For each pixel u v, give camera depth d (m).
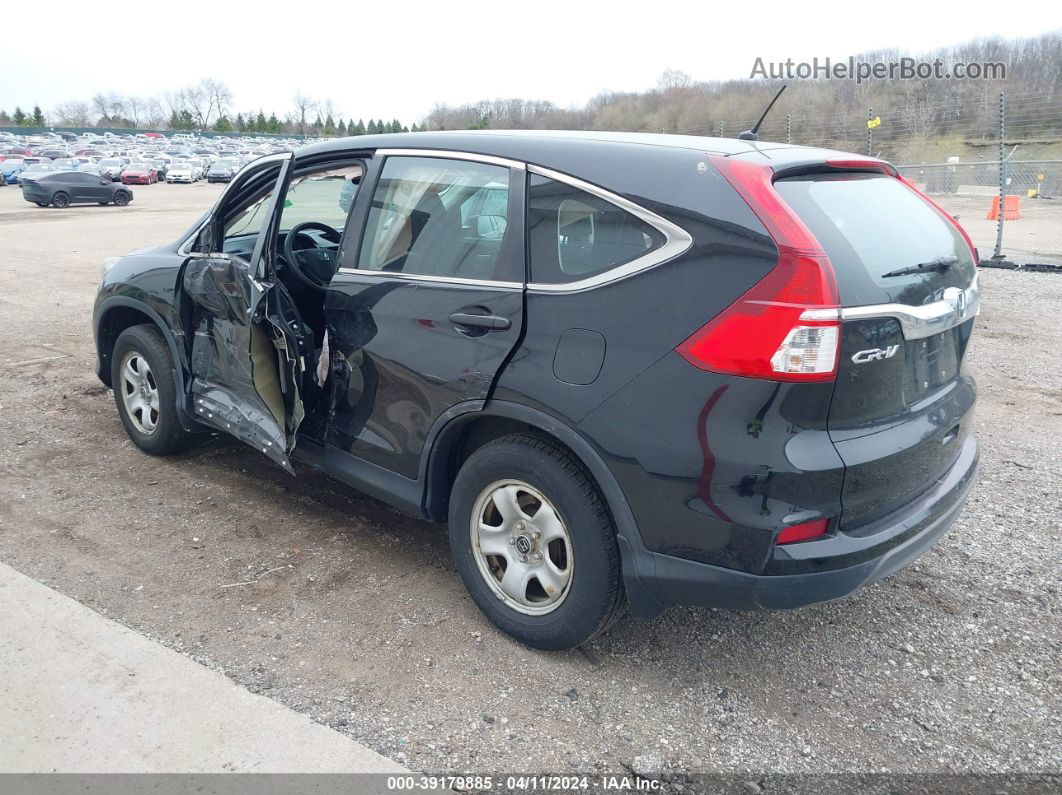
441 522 3.35
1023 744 2.64
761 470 2.42
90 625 3.11
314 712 2.69
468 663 2.97
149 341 4.48
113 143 96.81
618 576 2.78
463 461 3.32
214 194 41.25
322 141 3.79
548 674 2.93
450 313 3.03
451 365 3.02
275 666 2.92
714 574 2.53
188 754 2.47
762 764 2.54
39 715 2.62
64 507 4.12
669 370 2.52
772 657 3.07
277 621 3.20
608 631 3.20
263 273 3.52
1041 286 10.70
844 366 2.42
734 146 2.85
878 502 2.62
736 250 2.45
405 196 3.33
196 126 150.25
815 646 3.15
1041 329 8.35
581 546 2.77
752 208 2.46
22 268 12.79
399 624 3.20
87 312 9.20
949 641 3.18
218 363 4.05
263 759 2.46
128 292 4.51
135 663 2.89
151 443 4.66
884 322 2.53
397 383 3.24
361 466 3.48
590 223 2.75
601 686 2.88
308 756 2.48
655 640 3.16
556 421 2.74
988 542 3.95
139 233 19.77
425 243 3.21
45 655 2.92
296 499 4.30
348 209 3.57
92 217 25.50
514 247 2.91
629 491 2.62
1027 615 3.36
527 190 2.93
